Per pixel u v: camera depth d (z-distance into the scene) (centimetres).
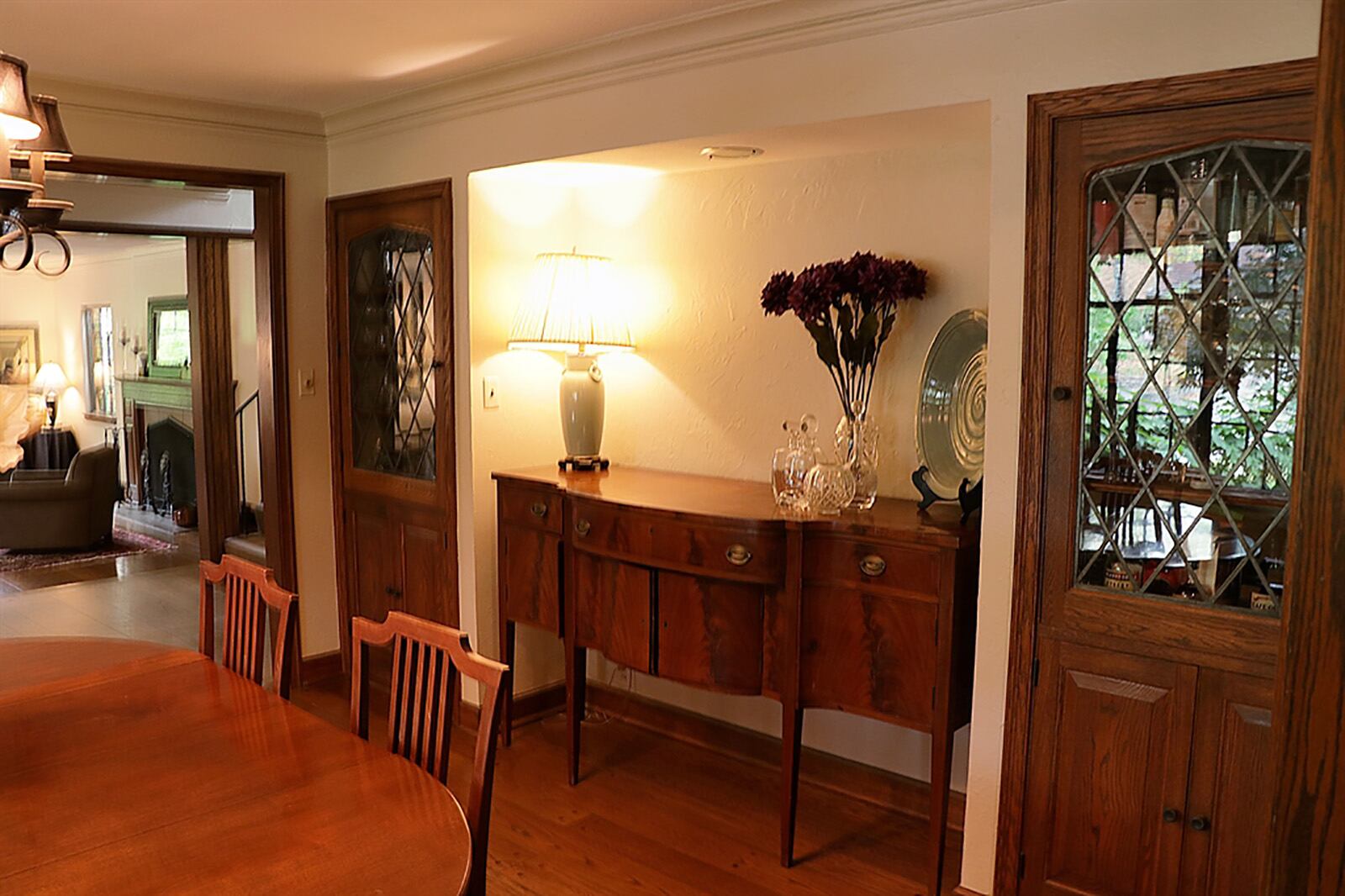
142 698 202
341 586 420
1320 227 67
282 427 401
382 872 136
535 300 362
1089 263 216
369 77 329
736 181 332
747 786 324
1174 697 212
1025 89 219
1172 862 215
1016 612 230
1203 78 197
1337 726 68
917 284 278
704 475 350
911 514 268
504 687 171
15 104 166
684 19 261
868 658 258
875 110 241
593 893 260
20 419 845
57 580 613
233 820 151
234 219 541
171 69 318
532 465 379
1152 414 212
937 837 254
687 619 285
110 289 902
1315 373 68
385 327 387
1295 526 69
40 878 134
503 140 329
